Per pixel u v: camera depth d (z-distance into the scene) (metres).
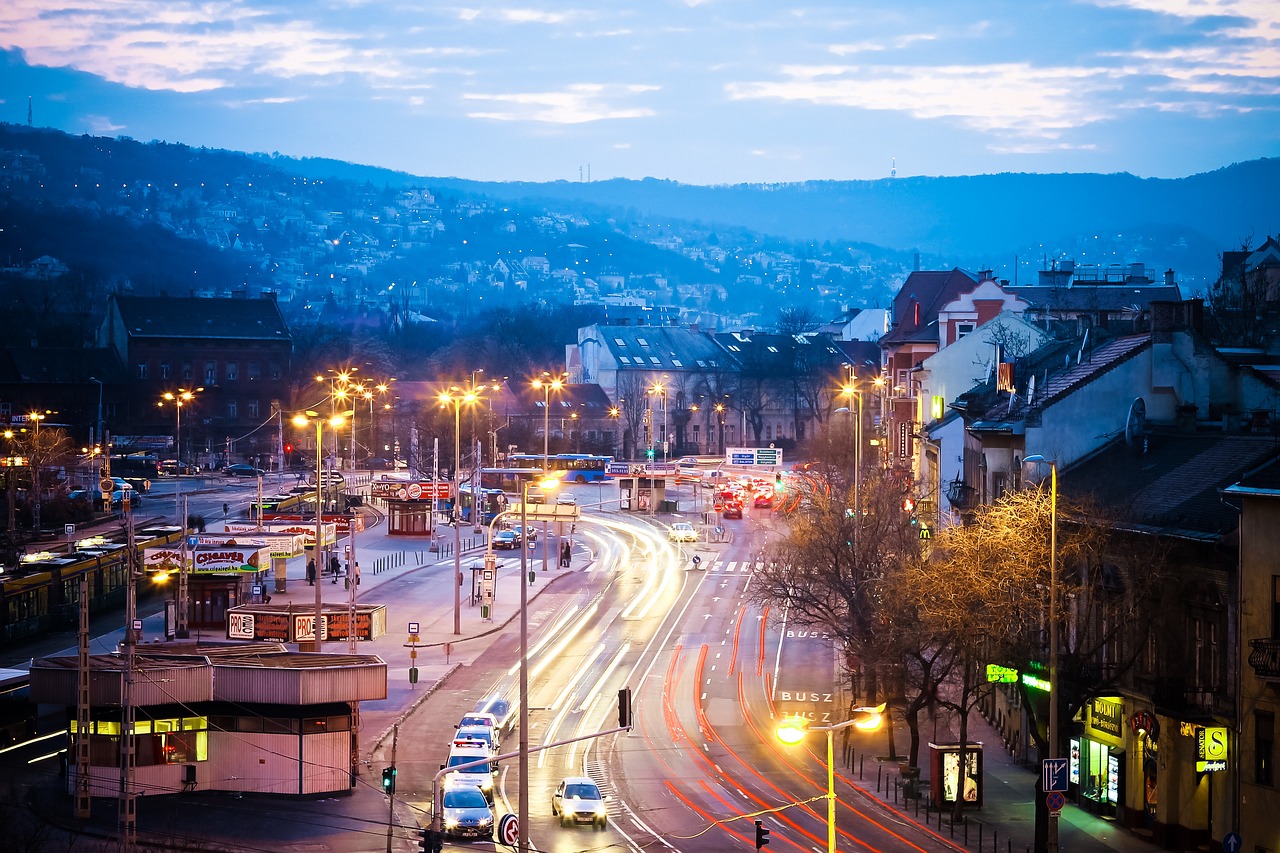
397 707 79.19
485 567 108.88
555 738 74.88
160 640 92.88
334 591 116.88
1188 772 54.41
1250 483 50.84
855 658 75.25
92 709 61.28
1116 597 58.97
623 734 76.12
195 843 53.78
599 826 59.38
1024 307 131.62
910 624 64.88
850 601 72.81
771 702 83.75
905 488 91.00
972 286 155.75
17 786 62.59
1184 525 55.38
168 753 62.34
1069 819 60.78
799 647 99.50
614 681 88.56
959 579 57.12
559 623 107.00
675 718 79.88
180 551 98.12
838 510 79.19
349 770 63.34
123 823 53.19
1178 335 69.69
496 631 103.31
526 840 48.78
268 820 58.41
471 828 56.56
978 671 62.84
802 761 71.56
